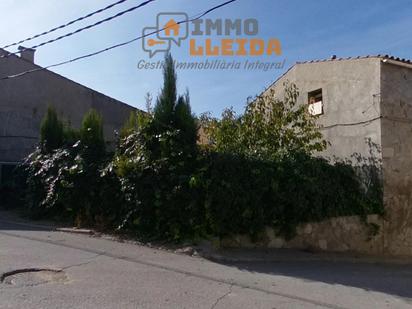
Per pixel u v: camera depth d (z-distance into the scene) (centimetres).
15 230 1087
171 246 974
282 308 597
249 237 1027
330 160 1244
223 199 980
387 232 1159
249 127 1184
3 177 1669
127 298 587
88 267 752
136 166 1048
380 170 1162
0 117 1848
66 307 530
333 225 1106
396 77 1206
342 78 1308
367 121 1210
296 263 948
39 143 1389
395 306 659
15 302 536
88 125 1259
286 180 1044
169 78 1099
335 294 702
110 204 1120
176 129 1053
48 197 1236
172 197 998
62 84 2127
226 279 745
